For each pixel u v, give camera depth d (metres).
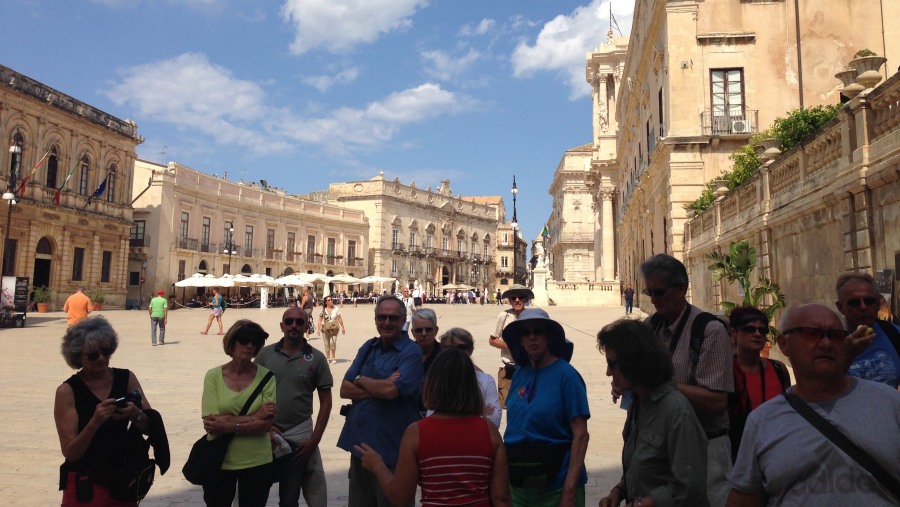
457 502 2.90
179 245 51.91
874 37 21.25
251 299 55.56
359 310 45.50
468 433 2.99
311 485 4.82
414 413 4.23
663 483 2.91
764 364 3.92
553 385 3.49
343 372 13.16
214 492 4.05
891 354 3.68
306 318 4.75
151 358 15.28
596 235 56.03
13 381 11.53
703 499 2.80
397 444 4.12
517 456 3.41
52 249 40.50
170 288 50.88
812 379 2.26
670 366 3.00
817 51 21.38
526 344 3.56
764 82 21.58
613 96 54.47
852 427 2.15
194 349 17.47
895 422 2.16
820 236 10.41
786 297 12.07
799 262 11.40
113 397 3.57
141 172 51.09
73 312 18.12
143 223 50.19
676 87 21.91
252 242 61.06
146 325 27.80
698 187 21.61
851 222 9.09
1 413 8.70
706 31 21.94
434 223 88.75
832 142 9.93
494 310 43.69
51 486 5.69
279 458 4.50
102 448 3.46
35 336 21.56
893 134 7.83
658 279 3.59
